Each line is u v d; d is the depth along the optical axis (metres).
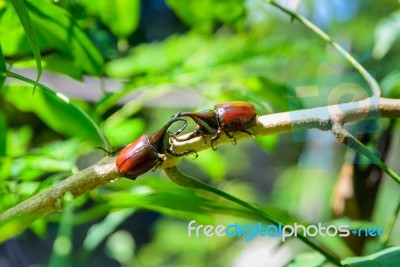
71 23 0.98
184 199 0.90
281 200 2.61
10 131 1.21
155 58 1.25
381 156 1.13
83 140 1.13
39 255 2.53
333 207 1.17
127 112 1.21
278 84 1.15
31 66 1.04
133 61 1.26
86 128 1.12
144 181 1.05
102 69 1.02
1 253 1.38
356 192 1.15
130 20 1.15
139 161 0.79
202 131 0.80
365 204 1.15
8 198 1.03
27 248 1.55
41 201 0.79
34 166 1.05
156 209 0.98
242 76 1.28
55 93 0.84
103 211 0.97
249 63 1.26
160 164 0.80
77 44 1.00
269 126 0.81
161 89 1.25
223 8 1.21
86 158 1.54
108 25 1.15
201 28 1.25
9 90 1.10
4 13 0.95
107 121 1.19
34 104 1.11
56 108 1.11
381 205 1.69
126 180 1.05
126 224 3.93
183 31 2.96
